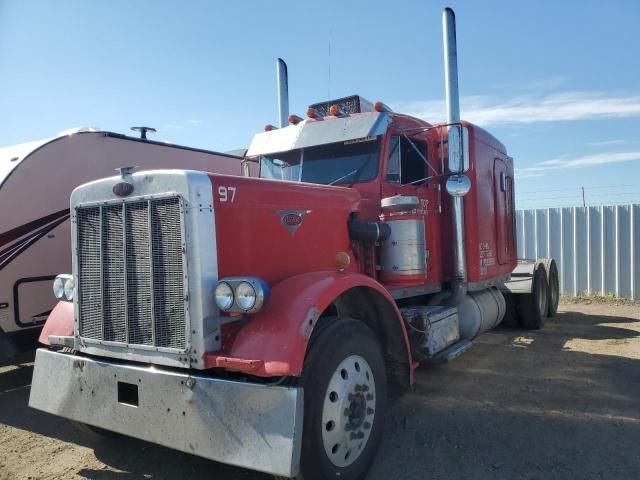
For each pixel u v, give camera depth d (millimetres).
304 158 5438
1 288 6410
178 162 8727
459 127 5242
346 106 5434
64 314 3967
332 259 4172
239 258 3361
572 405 4898
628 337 8047
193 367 3084
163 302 3219
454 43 5395
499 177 7234
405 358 4176
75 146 7230
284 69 7227
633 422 4457
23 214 6629
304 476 3051
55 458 4047
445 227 5926
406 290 5184
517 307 8625
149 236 3246
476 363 6473
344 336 3377
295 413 2783
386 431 4367
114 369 3348
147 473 3748
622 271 12188
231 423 2900
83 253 3672
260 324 3090
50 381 3713
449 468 3697
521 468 3672
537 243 13375
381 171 4930
